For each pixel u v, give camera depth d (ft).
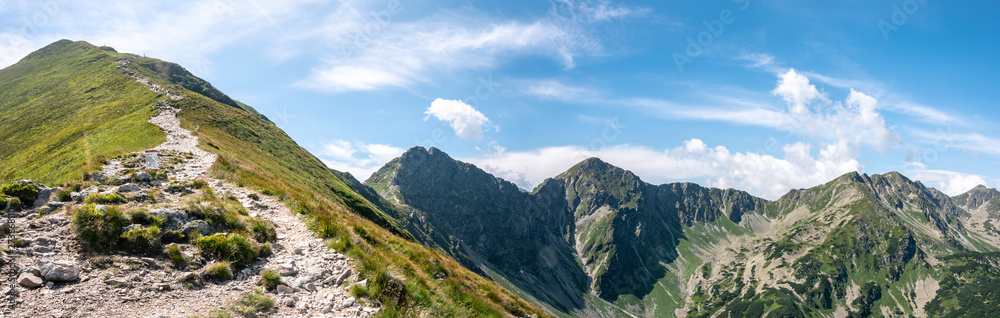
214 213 60.44
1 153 279.28
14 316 30.55
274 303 42.78
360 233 84.79
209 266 46.98
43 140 272.31
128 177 83.76
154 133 214.48
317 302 45.55
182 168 115.75
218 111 362.12
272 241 62.28
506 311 80.48
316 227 72.54
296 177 253.85
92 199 56.24
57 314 32.27
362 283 50.72
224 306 39.63
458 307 57.36
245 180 113.80
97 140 219.61
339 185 359.05
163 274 42.50
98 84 444.14
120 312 34.73
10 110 386.11
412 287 53.98
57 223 46.32
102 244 43.60
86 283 37.27
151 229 47.85
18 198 51.21
